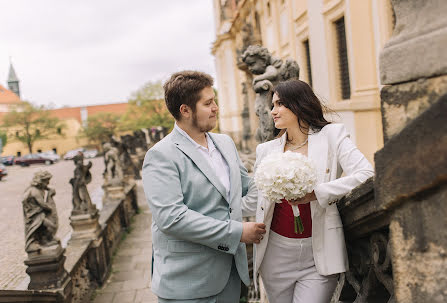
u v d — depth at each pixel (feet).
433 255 3.43
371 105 22.84
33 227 14.65
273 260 6.95
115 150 34.17
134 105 182.19
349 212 5.78
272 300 7.27
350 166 6.17
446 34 3.10
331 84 29.50
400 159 3.55
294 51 41.11
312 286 6.59
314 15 31.83
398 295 3.83
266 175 5.88
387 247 5.09
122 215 33.50
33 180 14.96
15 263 27.04
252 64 15.08
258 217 6.89
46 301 13.12
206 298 6.73
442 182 3.24
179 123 7.03
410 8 3.57
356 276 6.66
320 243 6.38
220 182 6.83
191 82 6.72
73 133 239.30
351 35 24.45
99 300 20.06
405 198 3.59
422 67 3.32
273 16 50.06
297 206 6.42
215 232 6.23
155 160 6.68
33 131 207.41
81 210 21.29
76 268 17.71
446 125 3.07
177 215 6.27
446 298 3.34
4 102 296.92
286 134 7.22
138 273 23.68
